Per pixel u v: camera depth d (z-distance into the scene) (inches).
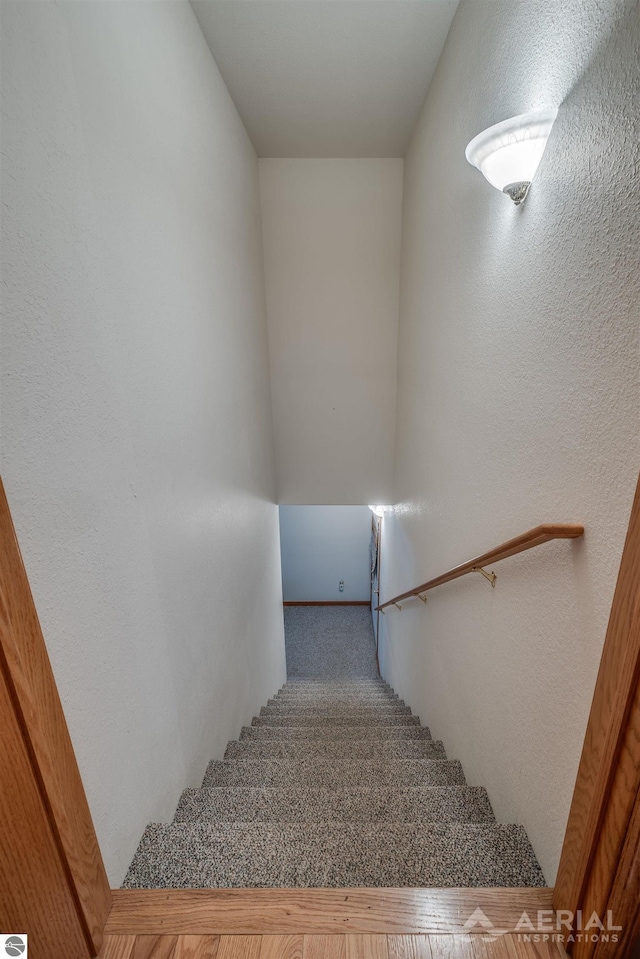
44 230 31.7
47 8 32.0
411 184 113.8
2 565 26.3
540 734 43.9
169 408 56.0
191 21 68.5
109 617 40.8
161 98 55.1
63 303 34.0
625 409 30.8
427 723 95.1
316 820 55.4
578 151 35.5
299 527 257.9
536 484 44.6
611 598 32.8
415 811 56.2
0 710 27.0
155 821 50.7
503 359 52.7
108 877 40.3
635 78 28.2
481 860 44.6
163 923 37.6
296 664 218.4
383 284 136.9
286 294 137.9
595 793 31.7
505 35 50.3
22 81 29.4
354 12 73.1
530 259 44.9
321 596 266.8
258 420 123.1
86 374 37.2
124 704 43.6
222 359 83.4
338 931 37.1
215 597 76.0
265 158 123.5
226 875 43.9
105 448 40.3
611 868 31.0
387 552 171.2
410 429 119.1
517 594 49.1
